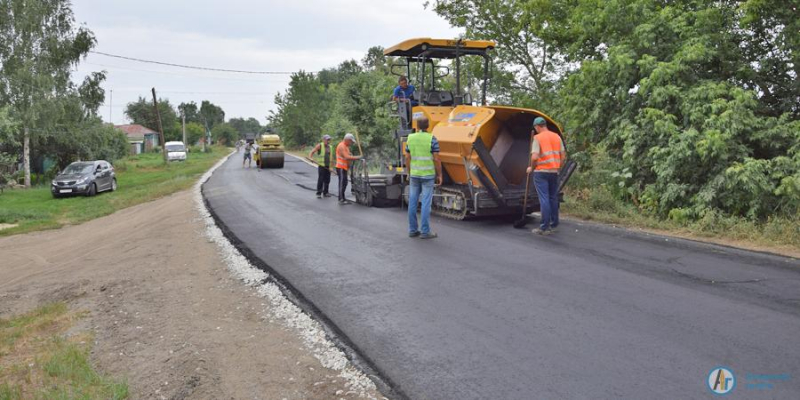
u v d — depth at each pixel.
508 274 6.20
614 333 4.38
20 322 6.16
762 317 4.61
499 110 9.25
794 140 8.83
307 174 28.30
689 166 9.45
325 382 3.90
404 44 11.03
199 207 14.91
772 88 10.28
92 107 34.81
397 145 12.05
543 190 8.39
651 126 10.23
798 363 3.74
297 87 67.50
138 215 15.97
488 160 9.16
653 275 5.96
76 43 32.41
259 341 4.75
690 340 4.18
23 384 4.38
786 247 7.25
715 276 5.87
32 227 15.73
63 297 7.07
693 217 9.03
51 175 34.75
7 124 24.30
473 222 9.77
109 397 3.93
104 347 5.00
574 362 3.90
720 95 9.53
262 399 3.71
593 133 11.99
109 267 8.58
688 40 10.13
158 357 4.62
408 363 4.05
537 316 4.83
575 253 7.09
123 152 47.66
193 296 6.32
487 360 4.01
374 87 30.23
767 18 9.98
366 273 6.59
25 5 29.94
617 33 11.91
